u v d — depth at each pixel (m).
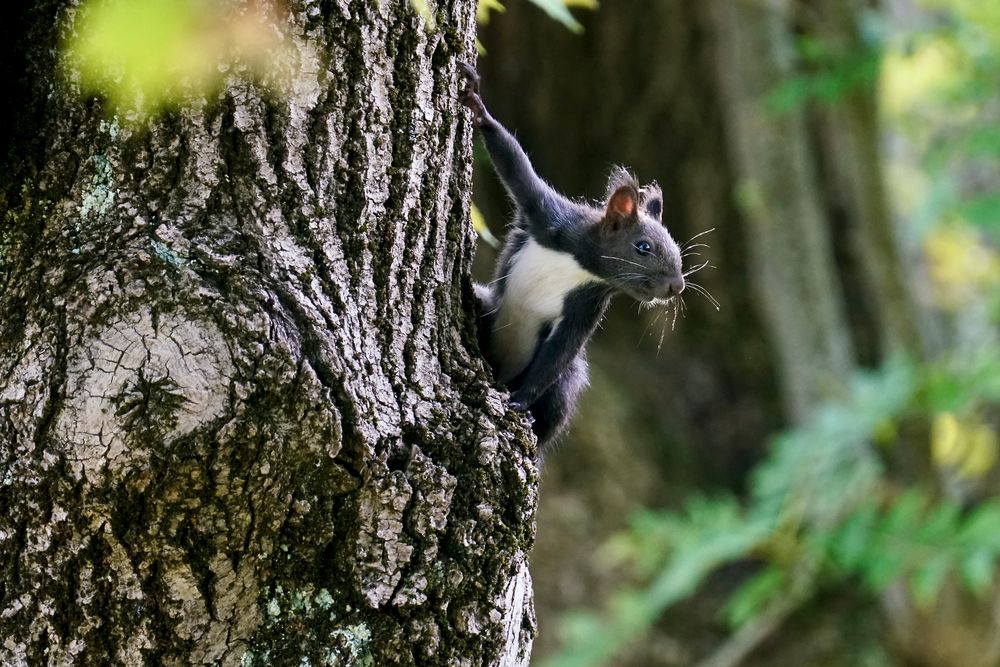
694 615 18.12
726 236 19.06
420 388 6.07
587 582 16.92
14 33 5.57
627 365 19.52
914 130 23.02
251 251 5.48
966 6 16.64
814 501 14.66
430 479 5.72
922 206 18.94
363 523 5.53
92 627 5.32
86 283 5.30
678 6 17.83
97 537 5.23
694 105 18.41
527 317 8.71
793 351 17.81
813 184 17.77
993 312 20.62
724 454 19.25
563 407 8.98
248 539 5.35
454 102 6.49
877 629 18.08
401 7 6.05
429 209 6.26
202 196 5.49
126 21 3.74
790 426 18.22
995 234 17.12
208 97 5.50
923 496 15.42
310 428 5.31
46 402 5.20
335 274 5.72
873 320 19.02
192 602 5.36
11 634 5.33
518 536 6.04
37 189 5.55
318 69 5.72
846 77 15.67
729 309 19.42
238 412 5.18
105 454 5.12
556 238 8.66
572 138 18.77
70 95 5.52
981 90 16.38
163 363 5.16
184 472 5.14
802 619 18.30
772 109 17.05
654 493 18.08
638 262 8.73
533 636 7.10
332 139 5.78
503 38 18.28
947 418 17.28
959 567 13.82
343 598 5.56
